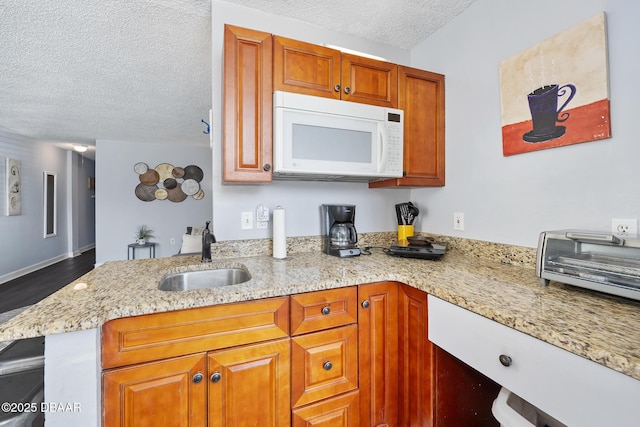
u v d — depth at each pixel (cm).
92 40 197
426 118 178
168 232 518
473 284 113
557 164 128
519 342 81
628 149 106
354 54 160
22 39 195
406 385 130
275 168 138
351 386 125
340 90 154
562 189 126
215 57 160
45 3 160
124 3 161
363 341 128
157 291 108
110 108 329
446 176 185
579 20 119
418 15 175
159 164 511
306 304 117
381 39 200
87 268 497
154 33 189
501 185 152
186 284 144
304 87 146
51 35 191
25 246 462
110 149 486
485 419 127
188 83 265
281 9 168
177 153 520
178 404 98
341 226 182
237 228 169
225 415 104
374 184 197
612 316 81
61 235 571
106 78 253
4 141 418
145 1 160
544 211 133
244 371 107
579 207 120
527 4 138
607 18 110
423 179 177
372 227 208
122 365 93
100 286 114
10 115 351
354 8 168
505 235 151
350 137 150
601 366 64
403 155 169
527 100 138
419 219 209
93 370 87
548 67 129
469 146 170
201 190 534
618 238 89
